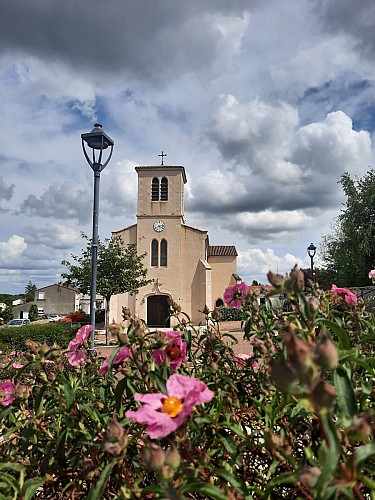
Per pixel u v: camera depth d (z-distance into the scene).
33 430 1.66
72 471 1.66
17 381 1.94
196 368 2.14
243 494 1.16
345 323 2.28
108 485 1.57
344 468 0.91
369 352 1.89
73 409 1.65
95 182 10.62
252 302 2.13
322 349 0.92
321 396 0.85
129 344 1.54
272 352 1.70
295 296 1.43
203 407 1.51
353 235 30.06
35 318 60.94
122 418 1.57
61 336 12.99
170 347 1.76
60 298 69.38
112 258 23.36
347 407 1.05
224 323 18.66
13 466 1.34
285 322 1.85
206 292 29.53
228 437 1.45
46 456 1.55
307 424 1.63
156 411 1.11
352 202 31.06
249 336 2.05
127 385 1.58
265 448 1.41
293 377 0.88
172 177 30.95
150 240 30.39
